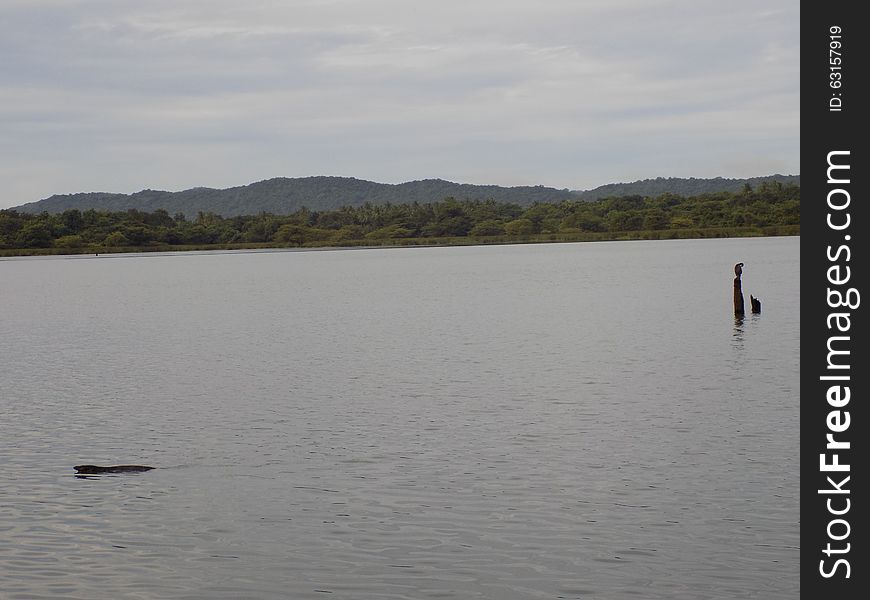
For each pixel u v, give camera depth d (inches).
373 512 814.5
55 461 992.9
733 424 1108.5
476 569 695.7
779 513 800.3
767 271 4362.7
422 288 4033.0
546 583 672.4
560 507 819.4
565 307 2839.6
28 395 1401.3
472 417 1177.4
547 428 1106.7
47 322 2741.1
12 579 683.4
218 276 5748.0
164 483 906.7
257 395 1375.5
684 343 1866.4
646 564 701.9
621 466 938.1
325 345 2000.5
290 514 812.6
